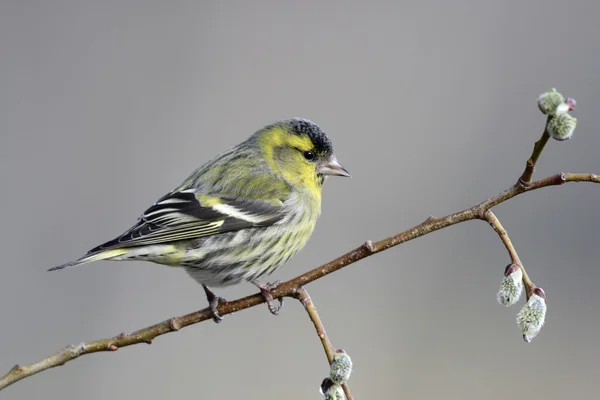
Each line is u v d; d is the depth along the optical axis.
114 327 12.61
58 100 15.53
